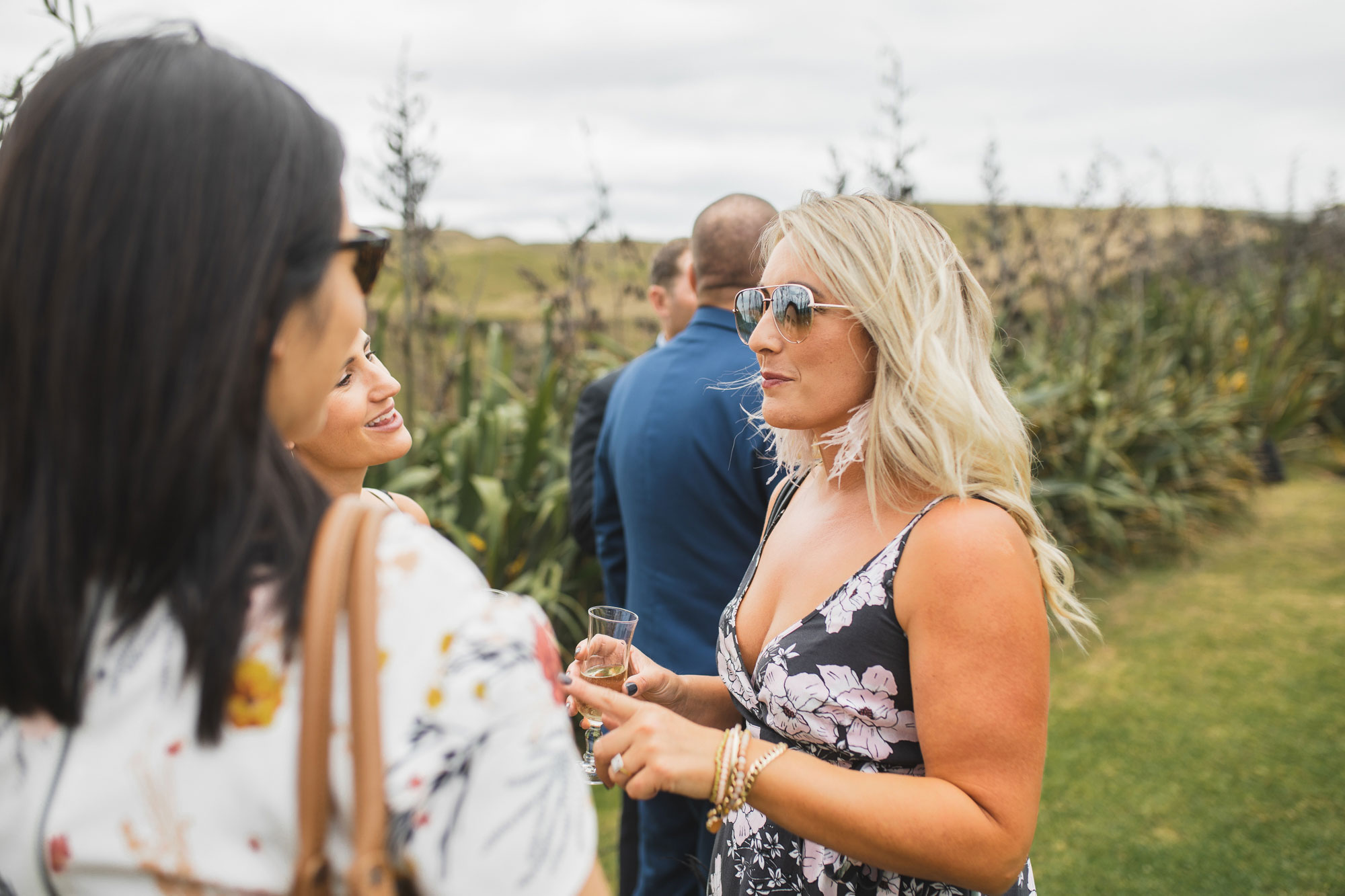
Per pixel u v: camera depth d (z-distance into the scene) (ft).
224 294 1.97
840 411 4.42
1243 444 24.77
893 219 4.35
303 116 2.17
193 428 1.96
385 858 1.94
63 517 2.01
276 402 2.24
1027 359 20.18
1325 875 9.20
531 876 2.08
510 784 2.07
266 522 2.09
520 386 16.76
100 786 2.09
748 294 4.73
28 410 2.01
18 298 1.99
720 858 4.73
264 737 2.02
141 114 1.97
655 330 16.80
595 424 10.32
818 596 4.32
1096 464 18.93
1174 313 28.04
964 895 3.98
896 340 4.11
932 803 3.62
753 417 6.34
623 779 3.82
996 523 3.84
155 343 1.94
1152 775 11.28
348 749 2.01
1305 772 11.12
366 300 2.56
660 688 5.03
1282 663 14.24
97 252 1.94
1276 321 29.22
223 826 2.03
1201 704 13.05
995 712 3.65
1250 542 20.35
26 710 2.11
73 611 2.06
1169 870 9.45
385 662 2.05
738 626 4.84
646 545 7.43
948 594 3.75
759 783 3.72
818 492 4.84
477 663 2.09
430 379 14.57
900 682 4.01
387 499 5.54
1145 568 19.06
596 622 4.76
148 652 2.09
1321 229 32.04
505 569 12.65
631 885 8.50
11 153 2.03
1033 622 3.73
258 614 2.05
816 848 4.23
